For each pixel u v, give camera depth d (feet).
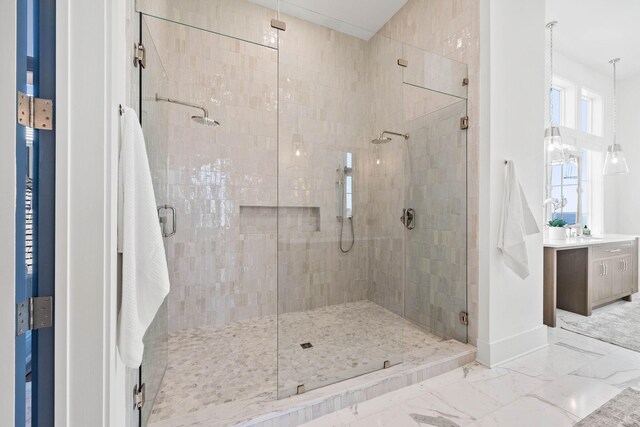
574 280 10.14
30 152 2.86
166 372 5.94
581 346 7.52
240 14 7.46
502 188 6.77
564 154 10.99
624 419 4.70
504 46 6.79
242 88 8.59
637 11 9.50
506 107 6.85
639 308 10.68
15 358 2.68
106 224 3.10
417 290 8.18
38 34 2.90
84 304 3.00
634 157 13.73
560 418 4.75
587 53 12.12
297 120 8.87
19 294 2.73
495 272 6.62
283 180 8.68
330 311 8.73
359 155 9.21
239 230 8.68
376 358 6.19
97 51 3.06
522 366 6.49
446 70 7.41
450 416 4.85
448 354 6.52
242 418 4.44
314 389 5.20
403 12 9.19
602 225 13.56
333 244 8.97
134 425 4.07
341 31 9.27
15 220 2.67
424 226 8.05
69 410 2.96
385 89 8.63
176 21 7.09
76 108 2.99
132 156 3.39
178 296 7.98
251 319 8.84
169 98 7.52
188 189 8.00
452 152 7.36
